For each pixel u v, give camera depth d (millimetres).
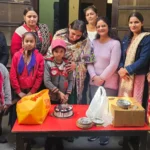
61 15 4930
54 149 2613
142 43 2498
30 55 2582
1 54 2896
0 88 2455
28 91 2617
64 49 2492
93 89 2705
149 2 3357
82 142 2848
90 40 2805
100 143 2793
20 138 1936
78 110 2338
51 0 4980
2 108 2527
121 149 2705
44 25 2896
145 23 3395
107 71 2580
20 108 2016
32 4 3393
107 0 4781
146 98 2584
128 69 2512
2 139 2816
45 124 2031
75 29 2516
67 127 1983
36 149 2670
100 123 2010
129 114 1980
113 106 2051
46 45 2830
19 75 2582
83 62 2656
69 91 2604
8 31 3396
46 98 2199
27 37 2512
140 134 1980
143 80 2559
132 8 3400
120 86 2652
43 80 2604
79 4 5090
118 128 1979
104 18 2600
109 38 2662
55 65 2549
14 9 3359
